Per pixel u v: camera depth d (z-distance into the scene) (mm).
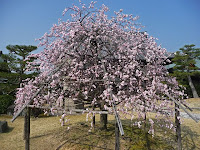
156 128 5219
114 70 3895
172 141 4281
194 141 4332
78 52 4051
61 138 4375
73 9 4320
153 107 3104
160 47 4035
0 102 7473
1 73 7906
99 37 3947
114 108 2441
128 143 3977
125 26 4531
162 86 3279
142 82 3627
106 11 4453
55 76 3607
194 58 12188
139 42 4062
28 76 7965
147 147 3816
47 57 3857
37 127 5504
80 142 4039
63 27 4051
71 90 4258
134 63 3637
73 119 6488
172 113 3096
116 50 4062
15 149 3898
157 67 3850
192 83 11945
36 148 3852
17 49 8266
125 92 3533
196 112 7941
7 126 5516
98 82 3992
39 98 3838
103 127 4727
